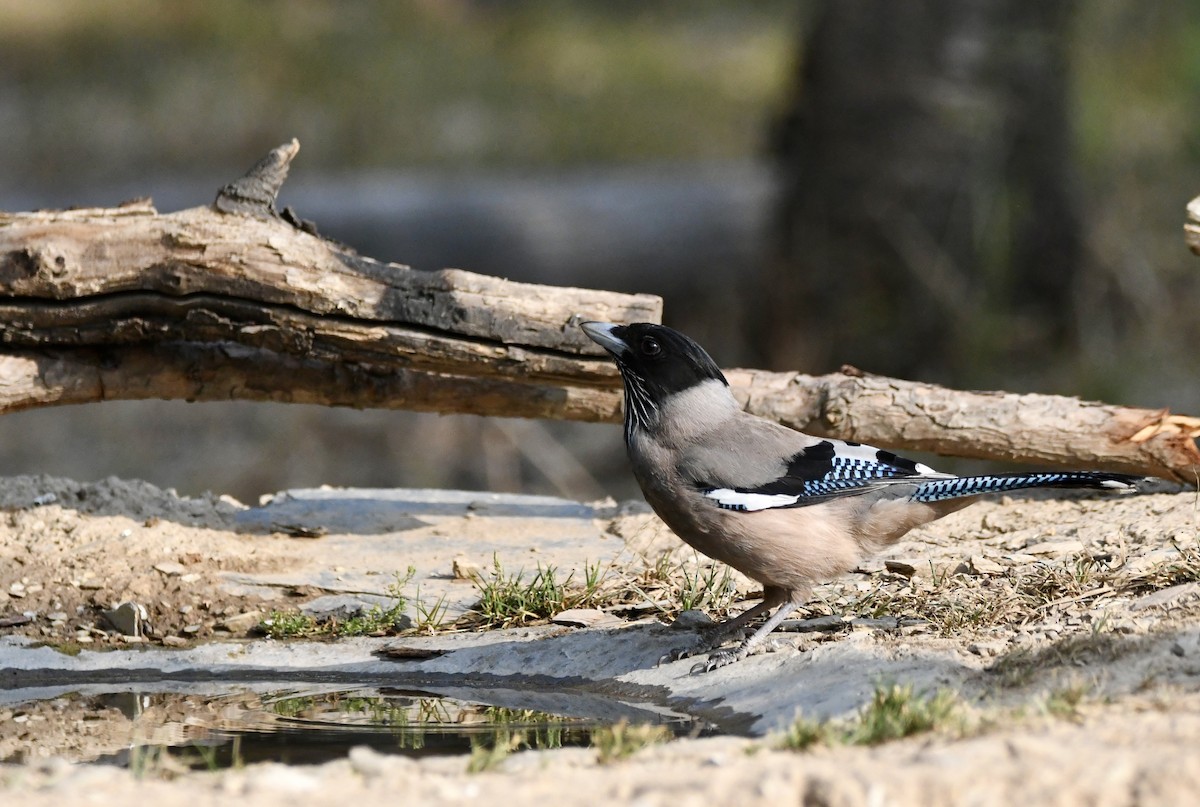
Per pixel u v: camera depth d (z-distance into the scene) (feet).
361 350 39.06
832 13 79.56
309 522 43.19
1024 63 79.20
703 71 143.84
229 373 40.63
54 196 94.32
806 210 80.94
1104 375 78.95
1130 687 26.27
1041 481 32.35
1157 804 20.10
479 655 34.53
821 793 20.68
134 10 138.72
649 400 34.63
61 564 38.68
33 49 128.47
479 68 134.62
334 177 103.04
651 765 23.22
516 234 89.45
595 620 36.09
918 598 35.04
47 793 22.11
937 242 79.15
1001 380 79.36
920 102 78.54
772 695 29.63
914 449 41.75
